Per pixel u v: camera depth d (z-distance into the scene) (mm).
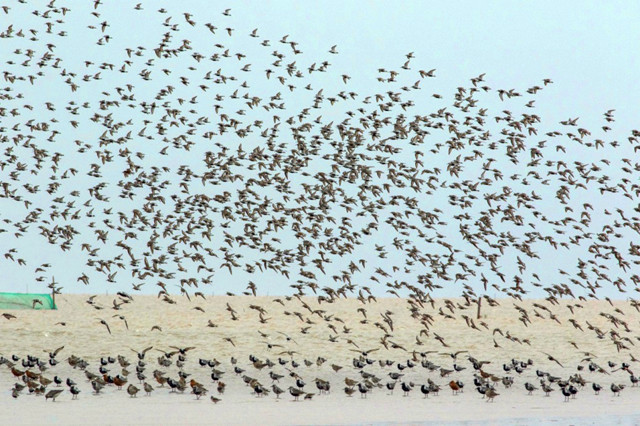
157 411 49812
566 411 52281
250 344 74625
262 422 46625
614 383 64812
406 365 68438
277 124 69875
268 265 68938
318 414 49625
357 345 75688
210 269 67812
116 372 64812
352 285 67750
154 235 69500
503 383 61031
